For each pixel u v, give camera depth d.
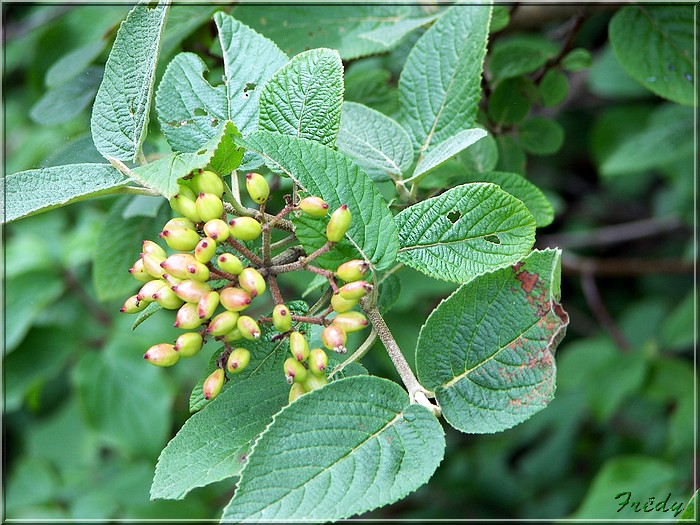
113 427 0.54
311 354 0.21
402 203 0.26
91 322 0.58
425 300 0.53
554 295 0.21
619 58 0.36
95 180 0.22
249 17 0.35
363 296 0.21
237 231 0.20
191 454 0.21
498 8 0.36
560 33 0.46
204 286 0.20
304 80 0.23
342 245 0.21
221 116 0.24
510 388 0.21
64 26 0.50
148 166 0.20
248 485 0.19
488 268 0.22
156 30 0.23
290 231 0.23
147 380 0.55
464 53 0.27
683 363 0.59
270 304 0.51
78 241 0.58
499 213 0.23
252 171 0.25
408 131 0.28
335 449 0.19
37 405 0.61
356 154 0.26
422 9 0.35
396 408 0.20
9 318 0.55
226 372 0.23
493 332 0.21
